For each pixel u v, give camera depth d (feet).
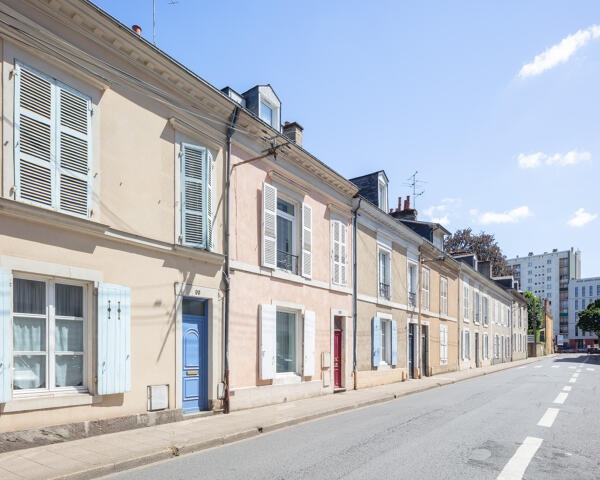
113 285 23.41
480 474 17.71
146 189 26.12
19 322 20.24
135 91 25.93
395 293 58.80
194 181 29.27
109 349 22.90
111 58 24.68
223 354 30.86
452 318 81.66
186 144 28.91
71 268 21.79
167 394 26.43
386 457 20.16
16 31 20.10
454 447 22.03
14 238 19.63
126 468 18.35
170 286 27.22
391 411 34.12
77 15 22.59
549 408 34.58
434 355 71.92
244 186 34.06
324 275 43.78
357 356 48.60
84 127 22.94
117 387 23.09
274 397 35.37
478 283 102.58
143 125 26.27
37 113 20.92
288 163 39.24
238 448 22.00
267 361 34.35
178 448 20.79
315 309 42.04
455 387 53.62
